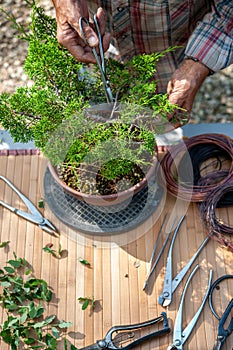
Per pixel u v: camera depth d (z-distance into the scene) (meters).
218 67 1.50
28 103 1.26
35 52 1.29
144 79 1.27
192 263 1.36
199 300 1.31
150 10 1.62
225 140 1.47
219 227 1.37
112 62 1.34
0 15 2.80
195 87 1.47
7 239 1.40
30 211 1.43
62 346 1.26
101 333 1.28
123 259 1.37
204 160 1.50
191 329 1.26
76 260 1.37
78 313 1.30
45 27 1.41
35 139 1.26
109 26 1.75
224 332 1.24
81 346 1.26
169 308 1.30
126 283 1.33
